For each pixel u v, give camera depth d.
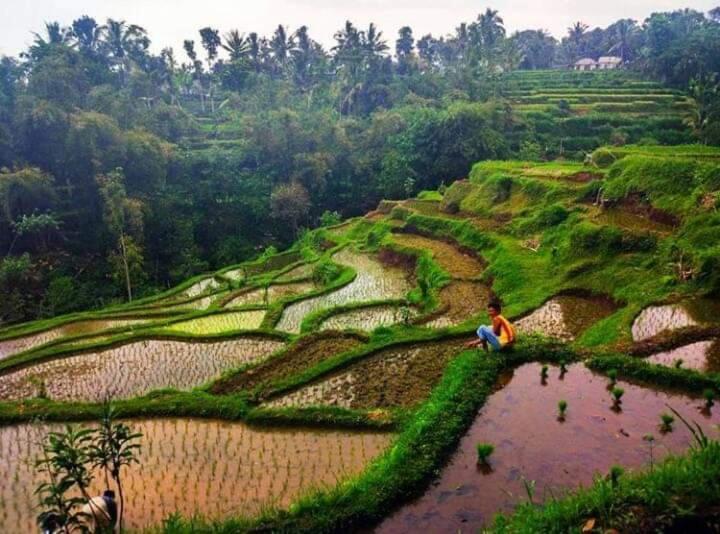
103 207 37.38
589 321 16.66
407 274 28.05
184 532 6.81
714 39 72.25
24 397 14.73
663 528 4.99
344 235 38.84
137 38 69.06
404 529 6.79
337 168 53.28
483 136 50.28
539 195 28.47
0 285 31.05
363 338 16.50
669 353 12.16
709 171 20.72
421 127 52.88
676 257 17.83
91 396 14.61
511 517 6.07
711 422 8.67
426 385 12.51
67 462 6.67
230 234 47.19
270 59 77.06
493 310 11.79
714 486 5.17
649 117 57.72
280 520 6.96
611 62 95.75
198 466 9.49
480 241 27.58
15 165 37.09
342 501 7.25
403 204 38.75
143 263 37.97
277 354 15.62
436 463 7.86
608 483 6.02
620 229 20.28
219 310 22.62
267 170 51.84
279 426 10.91
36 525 8.23
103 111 45.19
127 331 20.66
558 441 8.32
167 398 12.41
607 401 9.57
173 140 54.81
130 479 9.11
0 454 10.74
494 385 10.36
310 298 24.11
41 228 35.12
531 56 101.25
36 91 42.84
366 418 10.68
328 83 71.00
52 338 21.80
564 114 60.38
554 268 21.09
